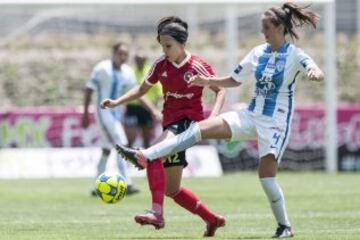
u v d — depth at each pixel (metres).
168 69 30.45
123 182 29.81
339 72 97.31
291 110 29.70
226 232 33.31
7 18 105.44
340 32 102.94
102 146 53.69
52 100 95.25
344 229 34.25
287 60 29.17
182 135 29.27
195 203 30.80
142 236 31.83
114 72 52.91
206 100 84.56
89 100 53.66
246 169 75.06
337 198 50.34
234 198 51.41
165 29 29.77
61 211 44.56
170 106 30.62
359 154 75.50
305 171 75.38
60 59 101.75
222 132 29.55
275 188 29.66
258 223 37.50
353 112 75.44
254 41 99.25
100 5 71.38
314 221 37.84
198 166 73.50
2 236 31.86
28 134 74.50
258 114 29.58
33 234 32.94
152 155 28.77
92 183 65.69
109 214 42.75
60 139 74.56
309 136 75.56
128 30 108.44
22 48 104.12
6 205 48.31
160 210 28.58
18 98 95.19
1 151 73.38
